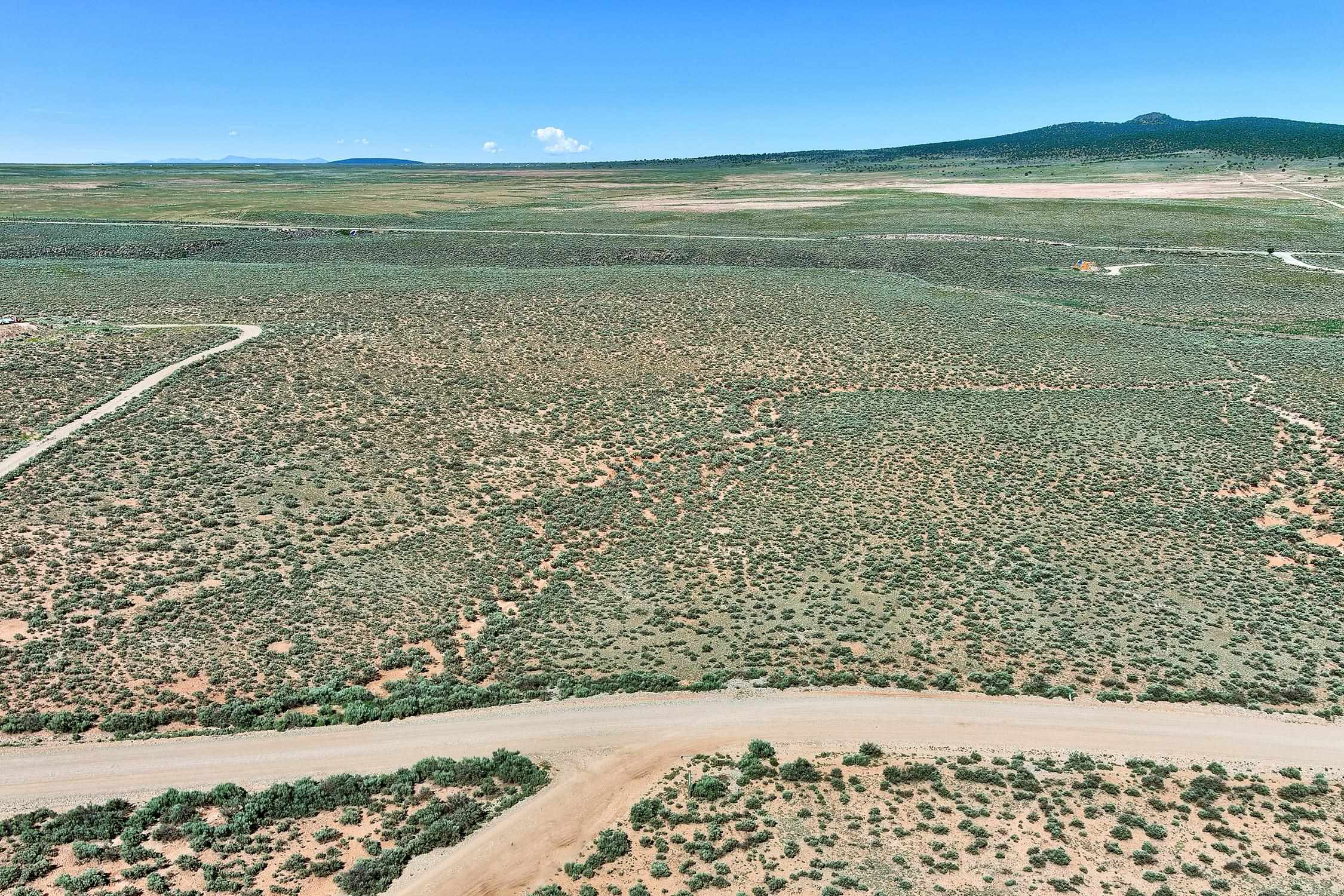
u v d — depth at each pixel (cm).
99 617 3372
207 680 3098
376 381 5947
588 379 6200
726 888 2273
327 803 2566
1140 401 5912
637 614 3684
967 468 4941
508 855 2398
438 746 2847
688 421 5594
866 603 3766
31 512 4019
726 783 2683
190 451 4753
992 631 3562
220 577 3719
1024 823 2519
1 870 2255
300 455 4834
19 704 2895
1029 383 6288
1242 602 3759
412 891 2261
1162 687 3188
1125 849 2411
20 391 5425
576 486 4775
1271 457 5053
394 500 4488
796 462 5066
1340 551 4138
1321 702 3123
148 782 2625
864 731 2958
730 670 3300
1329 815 2550
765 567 4053
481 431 5309
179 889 2247
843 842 2438
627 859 2373
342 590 3703
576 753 2828
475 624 3581
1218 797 2631
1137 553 4147
